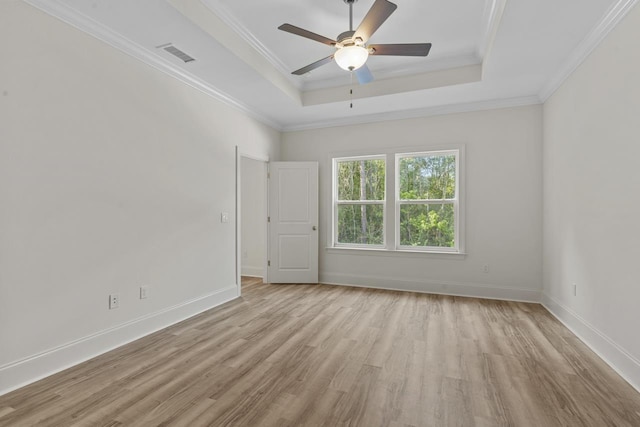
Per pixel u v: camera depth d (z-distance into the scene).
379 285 4.88
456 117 4.47
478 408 1.89
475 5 2.73
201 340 2.88
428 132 4.61
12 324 2.07
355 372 2.31
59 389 2.07
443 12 2.82
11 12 2.06
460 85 3.76
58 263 2.32
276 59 3.68
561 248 3.41
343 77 4.19
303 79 4.26
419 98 4.18
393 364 2.42
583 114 2.89
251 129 4.70
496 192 4.27
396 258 4.78
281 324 3.28
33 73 2.17
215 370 2.33
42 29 2.22
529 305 3.95
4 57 2.03
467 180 4.41
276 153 5.38
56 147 2.31
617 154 2.35
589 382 2.17
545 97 3.89
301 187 5.21
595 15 2.39
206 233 3.79
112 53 2.70
